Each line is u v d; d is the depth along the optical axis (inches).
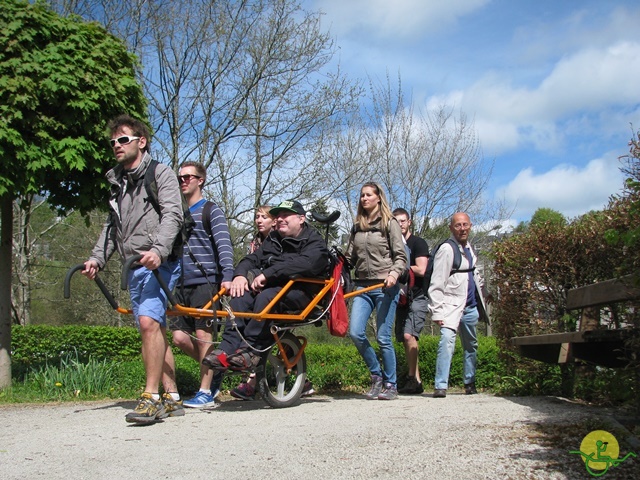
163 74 559.2
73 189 311.6
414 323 287.6
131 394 278.2
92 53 289.6
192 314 185.6
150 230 182.2
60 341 451.5
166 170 183.2
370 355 247.3
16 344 441.4
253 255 220.4
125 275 162.7
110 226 195.3
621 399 189.6
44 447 149.2
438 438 149.0
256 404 232.5
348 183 631.2
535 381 253.1
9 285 304.7
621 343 186.1
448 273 261.7
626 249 181.5
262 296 205.9
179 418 187.6
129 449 145.1
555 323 239.8
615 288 163.0
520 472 119.1
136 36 545.0
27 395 269.6
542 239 243.8
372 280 247.1
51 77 270.5
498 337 265.1
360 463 128.9
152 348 178.9
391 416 184.9
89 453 142.3
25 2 279.7
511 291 254.5
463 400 233.5
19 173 270.2
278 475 122.5
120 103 292.0
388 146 708.7
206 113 569.9
